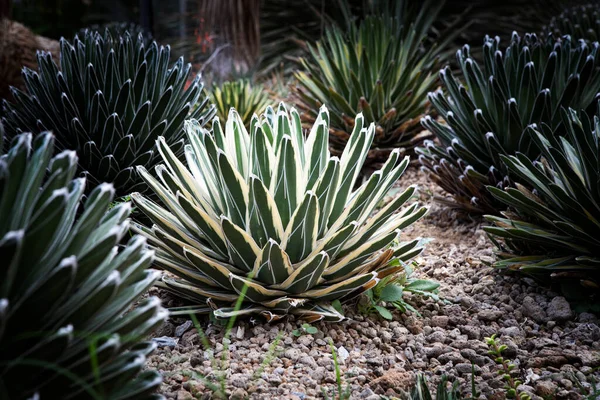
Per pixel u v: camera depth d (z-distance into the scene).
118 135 3.23
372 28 4.76
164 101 3.27
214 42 6.98
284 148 2.28
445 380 2.09
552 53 3.24
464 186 3.53
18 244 1.26
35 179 1.50
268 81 7.47
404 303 2.65
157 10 9.77
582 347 2.41
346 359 2.31
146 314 1.55
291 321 2.47
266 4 8.76
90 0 10.83
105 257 1.51
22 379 1.42
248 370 2.19
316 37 8.39
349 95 4.61
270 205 2.28
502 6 8.58
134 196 2.55
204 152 2.56
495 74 3.48
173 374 2.16
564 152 2.75
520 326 2.59
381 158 4.60
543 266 2.69
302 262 2.43
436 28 8.41
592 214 2.63
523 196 2.73
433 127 3.72
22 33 6.66
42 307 1.40
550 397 2.06
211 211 2.51
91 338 1.50
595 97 3.26
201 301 2.56
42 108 3.34
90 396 1.52
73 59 3.33
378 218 2.53
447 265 3.14
